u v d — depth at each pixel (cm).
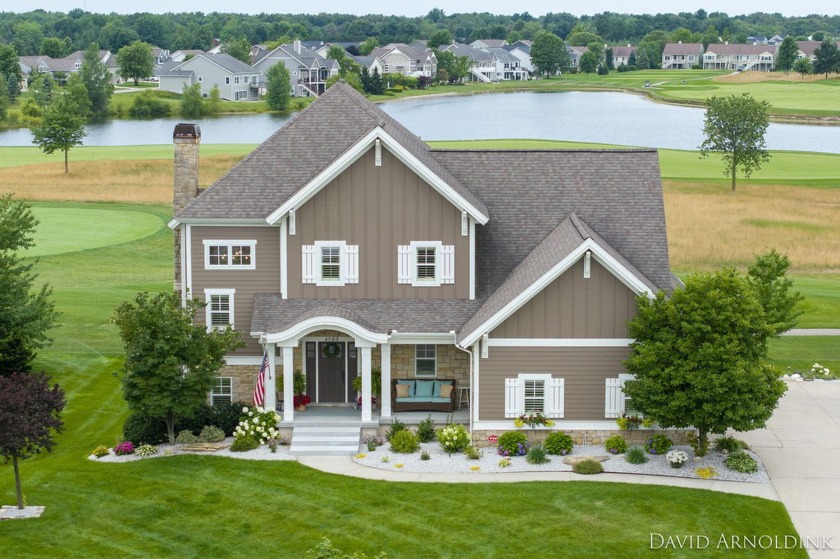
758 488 3178
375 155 3653
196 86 19400
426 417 3675
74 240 7300
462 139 13700
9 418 2856
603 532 2866
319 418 3675
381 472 3312
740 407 3195
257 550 2775
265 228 3750
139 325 3428
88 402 4103
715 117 9881
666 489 3159
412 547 2783
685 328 3225
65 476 3269
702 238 7294
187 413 3434
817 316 5269
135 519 2958
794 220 7906
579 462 3325
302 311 3709
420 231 3694
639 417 3503
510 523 2923
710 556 2736
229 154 11288
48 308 4278
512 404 3512
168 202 8725
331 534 2866
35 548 2761
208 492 3147
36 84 19500
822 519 2966
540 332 3472
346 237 3706
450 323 3659
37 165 10631
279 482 3228
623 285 3441
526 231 3869
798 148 13275
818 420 3812
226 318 3797
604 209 3888
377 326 3638
